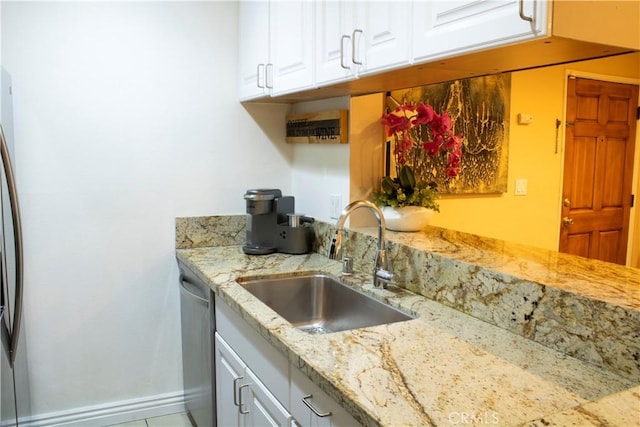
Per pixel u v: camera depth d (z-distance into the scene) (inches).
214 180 106.1
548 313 50.9
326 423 47.9
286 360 56.4
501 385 43.3
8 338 73.2
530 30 42.1
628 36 45.6
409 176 82.0
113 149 97.5
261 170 110.2
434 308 63.7
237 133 107.2
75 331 98.6
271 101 104.6
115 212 99.0
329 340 53.9
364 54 63.4
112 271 100.0
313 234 100.6
